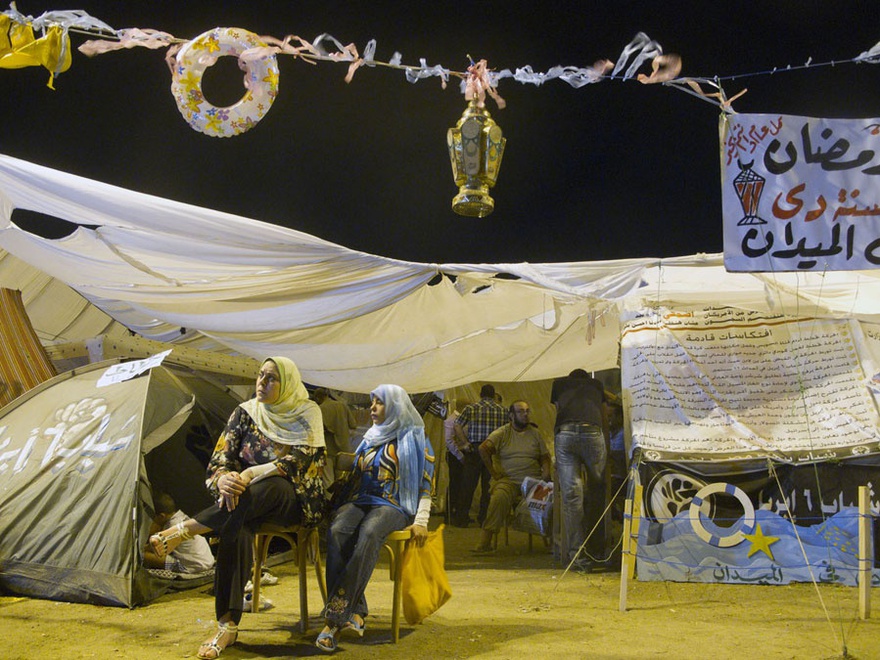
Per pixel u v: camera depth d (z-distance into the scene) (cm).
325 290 731
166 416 670
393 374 941
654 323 776
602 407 803
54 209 674
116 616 558
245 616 554
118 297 762
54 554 620
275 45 471
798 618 550
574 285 736
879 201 506
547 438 1389
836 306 752
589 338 757
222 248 679
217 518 458
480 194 492
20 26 434
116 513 608
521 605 602
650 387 744
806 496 677
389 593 650
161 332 899
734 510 686
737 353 751
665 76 489
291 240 675
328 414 967
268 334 818
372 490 501
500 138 489
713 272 778
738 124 518
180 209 655
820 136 515
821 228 507
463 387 1366
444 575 552
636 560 689
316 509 490
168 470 763
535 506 889
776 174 513
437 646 479
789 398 724
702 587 660
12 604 596
